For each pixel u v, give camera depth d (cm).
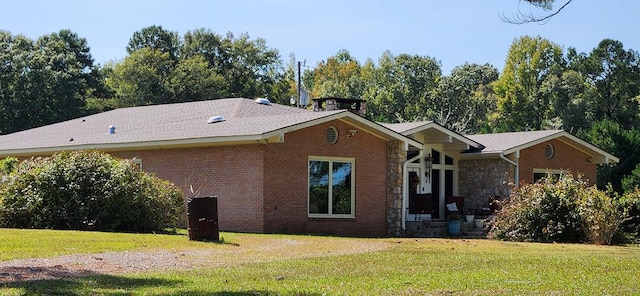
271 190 2095
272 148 2102
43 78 4894
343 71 9744
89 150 1984
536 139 2791
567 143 2964
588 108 6147
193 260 1238
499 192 2764
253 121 2270
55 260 1166
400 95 7444
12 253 1228
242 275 1039
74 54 5725
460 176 2897
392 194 2391
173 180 2319
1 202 1848
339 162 2275
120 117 2955
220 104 2748
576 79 6475
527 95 7156
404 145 2391
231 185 2161
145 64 6259
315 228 2194
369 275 1059
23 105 4875
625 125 6047
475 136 3092
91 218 1842
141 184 1889
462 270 1143
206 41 6925
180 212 1975
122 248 1365
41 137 2889
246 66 6938
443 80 7312
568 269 1172
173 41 7081
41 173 1875
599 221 1992
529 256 1415
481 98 7350
